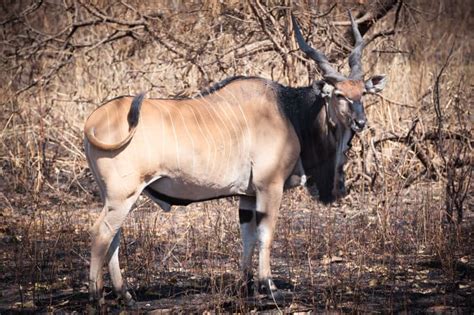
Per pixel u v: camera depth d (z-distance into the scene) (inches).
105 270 816.9
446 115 1182.3
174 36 1266.0
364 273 802.8
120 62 1344.7
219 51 1237.7
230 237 914.7
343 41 1246.3
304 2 1188.5
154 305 715.4
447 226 928.9
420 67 1425.9
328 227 930.1
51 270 802.2
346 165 1126.4
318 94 745.0
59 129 1239.5
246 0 1206.3
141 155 681.0
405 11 1450.5
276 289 740.7
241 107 742.5
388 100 1152.2
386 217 942.4
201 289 759.7
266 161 742.5
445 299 724.0
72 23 1284.4
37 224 964.0
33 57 1365.7
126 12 1317.7
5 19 1501.0
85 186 1156.5
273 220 749.3
